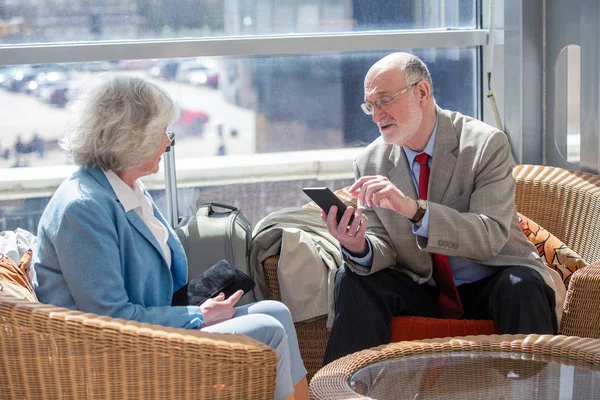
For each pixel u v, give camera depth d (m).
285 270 3.13
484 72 4.05
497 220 2.88
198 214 3.40
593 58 3.59
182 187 3.84
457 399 1.90
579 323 2.73
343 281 2.86
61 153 3.66
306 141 3.93
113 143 2.27
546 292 2.74
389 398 1.92
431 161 3.03
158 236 2.44
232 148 3.86
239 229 3.29
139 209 2.38
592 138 3.65
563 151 3.88
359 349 2.74
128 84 2.30
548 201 3.49
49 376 1.94
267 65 3.82
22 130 3.62
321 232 3.30
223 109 3.81
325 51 3.81
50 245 2.23
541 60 3.90
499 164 2.96
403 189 3.04
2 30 3.54
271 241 3.24
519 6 3.83
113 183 2.32
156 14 3.66
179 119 3.78
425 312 2.92
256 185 3.91
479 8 4.03
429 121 3.01
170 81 3.73
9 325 1.92
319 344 3.19
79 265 2.16
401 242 2.98
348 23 3.88
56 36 3.59
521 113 3.92
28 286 2.26
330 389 1.95
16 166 3.64
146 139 2.29
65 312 1.94
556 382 1.99
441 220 2.80
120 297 2.20
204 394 1.93
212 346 1.92
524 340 2.23
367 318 2.76
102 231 2.20
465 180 2.97
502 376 2.04
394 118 2.94
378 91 2.93
